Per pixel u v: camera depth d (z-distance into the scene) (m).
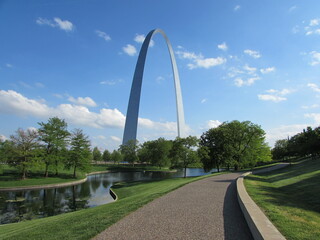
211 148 54.97
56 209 25.09
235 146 56.00
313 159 50.62
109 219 9.31
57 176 53.88
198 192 16.23
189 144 47.12
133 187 36.47
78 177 55.69
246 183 20.78
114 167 96.75
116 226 8.36
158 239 6.95
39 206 26.62
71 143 56.78
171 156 47.94
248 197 11.70
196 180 25.72
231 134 56.25
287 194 18.55
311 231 7.10
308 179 25.66
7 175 49.47
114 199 30.36
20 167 45.78
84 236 7.43
